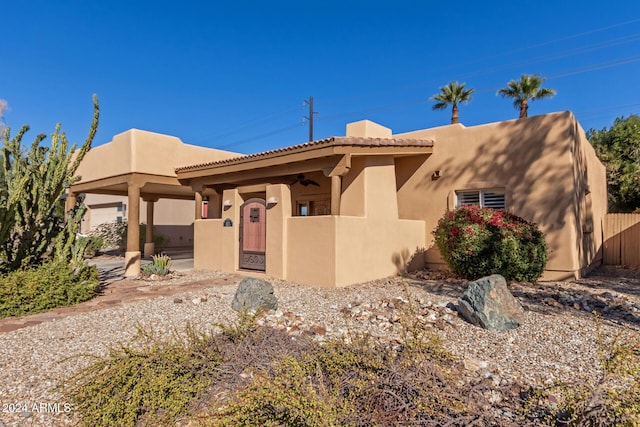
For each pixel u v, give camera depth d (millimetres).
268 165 12102
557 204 10938
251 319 5215
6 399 4004
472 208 10797
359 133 12844
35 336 5969
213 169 13922
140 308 7680
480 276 10117
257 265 12180
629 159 24344
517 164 11633
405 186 14078
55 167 9391
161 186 17609
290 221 11023
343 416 2840
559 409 3109
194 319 6809
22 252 8969
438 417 2828
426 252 13492
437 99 21891
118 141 14703
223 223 13188
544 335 5805
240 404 2947
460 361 4418
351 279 10242
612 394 2902
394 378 3328
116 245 25312
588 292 8875
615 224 16359
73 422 3631
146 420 3436
